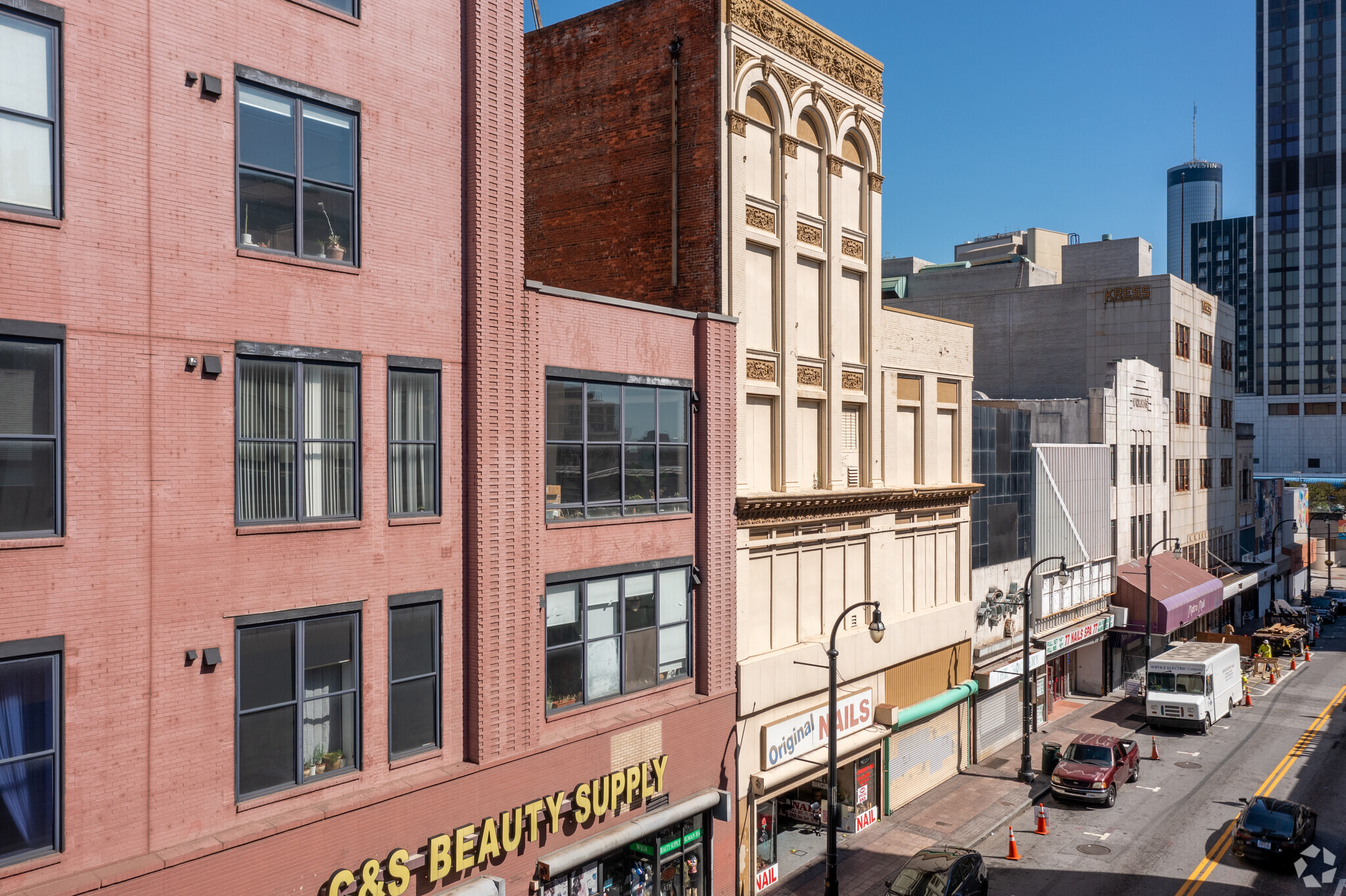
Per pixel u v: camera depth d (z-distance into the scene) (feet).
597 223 81.46
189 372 41.37
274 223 44.60
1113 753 102.53
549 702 58.39
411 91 50.37
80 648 37.96
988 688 110.11
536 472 56.75
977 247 251.39
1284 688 162.30
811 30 82.79
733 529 72.13
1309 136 519.19
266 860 43.19
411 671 50.67
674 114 76.33
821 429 85.71
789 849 84.84
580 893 58.80
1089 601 143.95
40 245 36.81
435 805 50.44
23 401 36.70
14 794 36.47
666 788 65.62
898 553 97.30
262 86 43.96
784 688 77.71
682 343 68.44
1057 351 182.91
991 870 80.18
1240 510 238.07
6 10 36.06
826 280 85.46
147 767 39.99
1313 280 518.37
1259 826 82.07
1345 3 510.17
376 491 48.65
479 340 52.80
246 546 43.29
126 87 39.27
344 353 47.06
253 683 43.75
